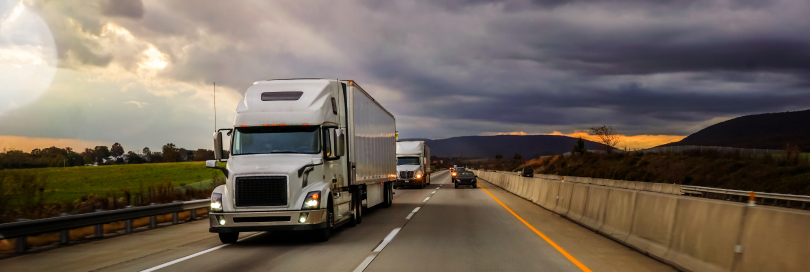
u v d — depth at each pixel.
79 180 42.09
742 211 6.69
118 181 41.09
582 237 11.59
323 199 11.16
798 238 5.61
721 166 48.28
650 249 9.02
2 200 14.61
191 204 16.94
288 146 11.88
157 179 43.22
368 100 17.19
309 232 13.48
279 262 8.62
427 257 8.90
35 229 10.41
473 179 41.12
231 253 9.73
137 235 13.13
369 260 8.69
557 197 18.81
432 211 19.27
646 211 9.75
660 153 70.25
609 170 75.19
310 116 12.06
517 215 17.42
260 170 10.88
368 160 17.02
